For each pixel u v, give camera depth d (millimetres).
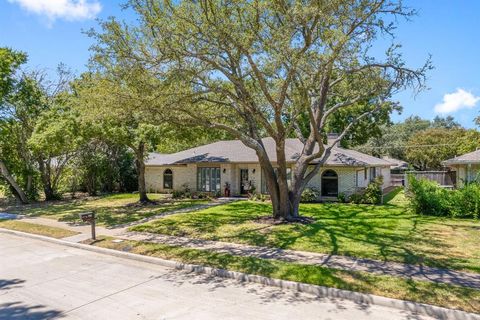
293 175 15102
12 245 11820
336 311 6074
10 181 23047
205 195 25578
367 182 27234
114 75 11648
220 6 10141
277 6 9781
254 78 13180
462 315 5602
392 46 12500
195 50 10734
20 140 23672
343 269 7980
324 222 14094
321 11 9219
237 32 10336
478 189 15133
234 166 25547
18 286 7582
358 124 36906
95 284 7668
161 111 12672
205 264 8727
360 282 7102
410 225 13391
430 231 12250
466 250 9633
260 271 8016
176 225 14016
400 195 26703
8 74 21188
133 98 11977
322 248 9969
